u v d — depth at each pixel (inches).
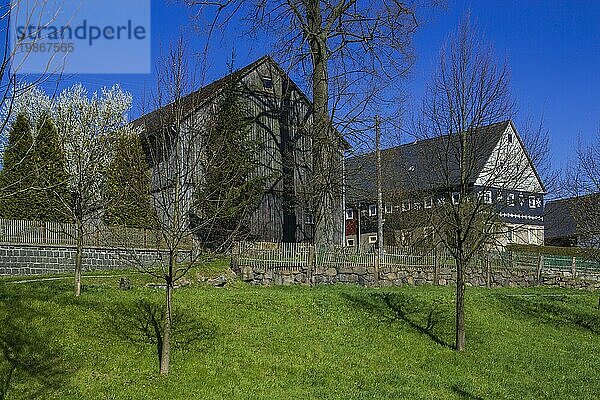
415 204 949.2
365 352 571.5
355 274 989.8
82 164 722.8
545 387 525.7
